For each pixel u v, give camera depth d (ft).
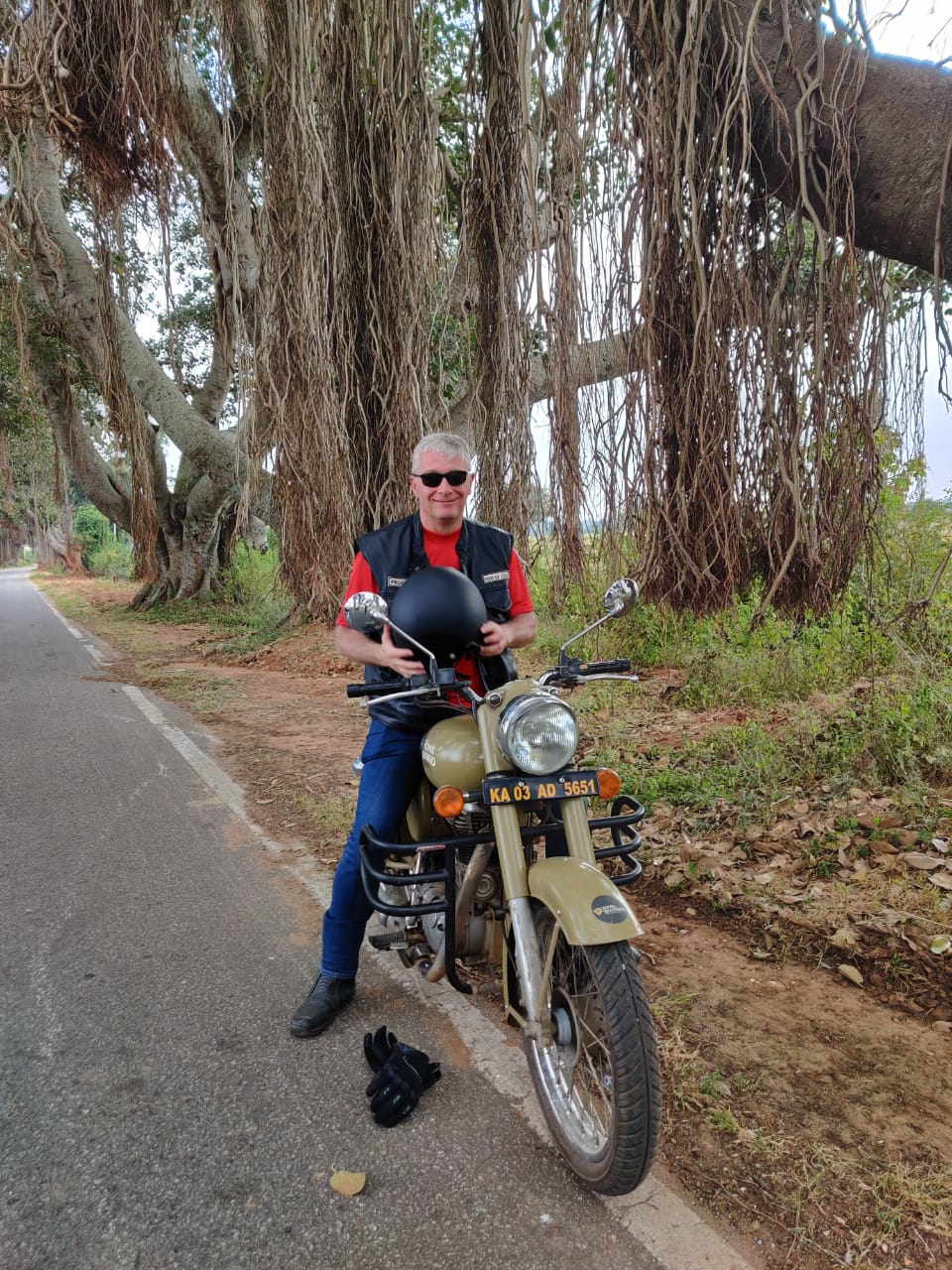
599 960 6.44
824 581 11.11
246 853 14.42
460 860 8.30
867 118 9.44
